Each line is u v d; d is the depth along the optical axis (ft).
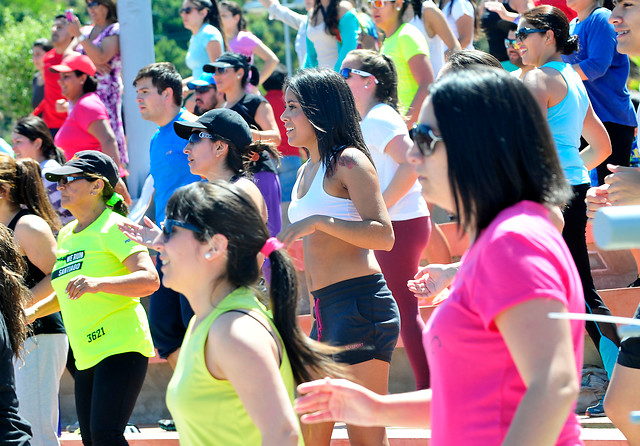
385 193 28.02
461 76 12.00
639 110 24.77
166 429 35.65
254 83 42.68
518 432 10.57
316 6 41.52
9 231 25.77
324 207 23.40
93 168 28.35
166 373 38.22
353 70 29.53
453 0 41.63
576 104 28.40
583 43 34.47
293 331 15.96
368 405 14.42
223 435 14.99
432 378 12.53
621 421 19.94
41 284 29.30
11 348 23.79
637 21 24.48
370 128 28.81
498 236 11.40
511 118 11.68
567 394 10.62
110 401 26.94
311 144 24.26
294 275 16.24
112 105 48.93
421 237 28.99
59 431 35.73
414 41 35.12
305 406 14.56
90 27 54.54
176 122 27.63
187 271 15.65
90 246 27.86
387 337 23.25
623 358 19.74
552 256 11.28
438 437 12.30
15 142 41.55
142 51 46.62
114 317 27.40
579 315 10.64
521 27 29.07
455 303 11.91
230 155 27.17
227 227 15.51
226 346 14.64
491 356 11.62
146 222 24.45
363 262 23.30
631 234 9.67
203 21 48.42
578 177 28.19
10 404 22.63
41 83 58.13
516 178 11.69
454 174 11.85
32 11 132.77
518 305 11.02
